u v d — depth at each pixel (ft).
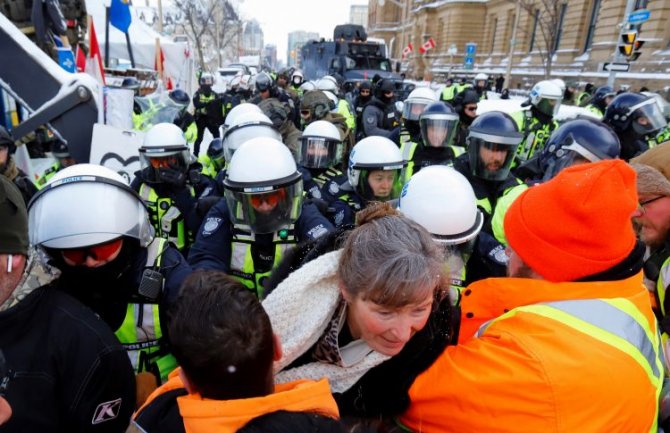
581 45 73.56
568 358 2.97
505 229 3.88
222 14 123.24
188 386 2.92
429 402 3.51
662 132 16.24
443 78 110.11
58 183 4.91
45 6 12.44
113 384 4.30
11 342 3.96
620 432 2.94
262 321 2.74
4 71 8.14
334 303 3.49
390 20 174.29
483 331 3.71
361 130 23.54
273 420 2.65
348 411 3.85
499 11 99.50
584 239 3.30
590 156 7.64
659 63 53.88
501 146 8.28
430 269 3.08
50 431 4.01
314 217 7.43
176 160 9.36
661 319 5.44
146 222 5.49
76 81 8.30
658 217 5.45
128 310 5.38
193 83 50.85
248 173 6.51
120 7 28.40
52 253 4.85
